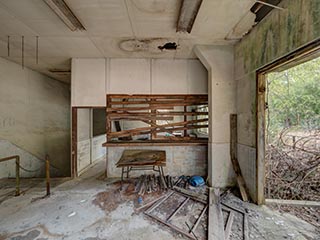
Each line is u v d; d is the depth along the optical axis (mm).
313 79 6172
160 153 4086
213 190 3469
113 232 2264
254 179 3035
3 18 2695
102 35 3258
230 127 3723
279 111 6160
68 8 2418
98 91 4480
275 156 4293
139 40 3484
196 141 4430
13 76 4766
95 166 5664
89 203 3021
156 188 3580
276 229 2291
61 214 2678
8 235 2205
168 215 2633
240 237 2150
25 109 5152
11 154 4738
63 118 6875
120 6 2434
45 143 5902
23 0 2297
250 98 3160
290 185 3516
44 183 4051
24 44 3631
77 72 4445
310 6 1836
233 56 3744
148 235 2207
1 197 3281
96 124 7586
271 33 2514
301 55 2086
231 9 2475
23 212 2742
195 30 3080
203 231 2277
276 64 2477
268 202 2975
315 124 5320
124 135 4559
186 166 4398
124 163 3543
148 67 4504
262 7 2426
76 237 2170
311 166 3734
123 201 3078
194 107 5238
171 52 4090
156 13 2607
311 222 2455
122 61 4488
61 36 3293
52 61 4695
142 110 4535
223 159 3730
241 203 3004
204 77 4543
